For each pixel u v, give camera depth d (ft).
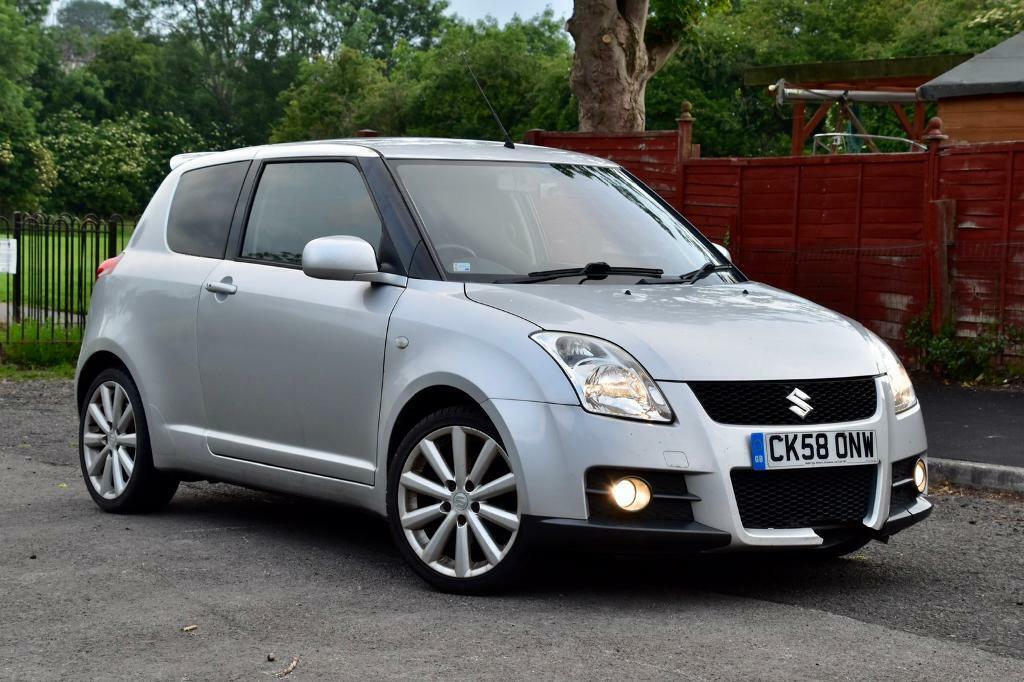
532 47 282.56
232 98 349.41
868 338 17.67
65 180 258.37
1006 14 103.50
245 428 20.01
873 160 42.32
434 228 18.22
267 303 19.54
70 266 51.90
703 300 17.72
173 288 21.42
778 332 16.75
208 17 352.08
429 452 16.79
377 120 248.73
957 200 39.86
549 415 15.49
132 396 22.08
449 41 238.48
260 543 19.94
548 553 15.98
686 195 47.50
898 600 16.66
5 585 17.16
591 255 18.90
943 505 24.23
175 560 18.70
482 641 14.34
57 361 48.29
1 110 231.50
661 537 15.23
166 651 14.07
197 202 22.12
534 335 16.01
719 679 12.99
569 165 20.84
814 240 43.98
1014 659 14.07
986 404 34.96
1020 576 18.31
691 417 15.47
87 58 380.37
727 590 16.96
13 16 238.48
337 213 19.31
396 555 19.07
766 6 196.13
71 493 24.68
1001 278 38.86
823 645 14.37
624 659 13.65
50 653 14.03
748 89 183.32
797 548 15.78
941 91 56.29
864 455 16.20
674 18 63.98
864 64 72.02
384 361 17.56
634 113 57.93
